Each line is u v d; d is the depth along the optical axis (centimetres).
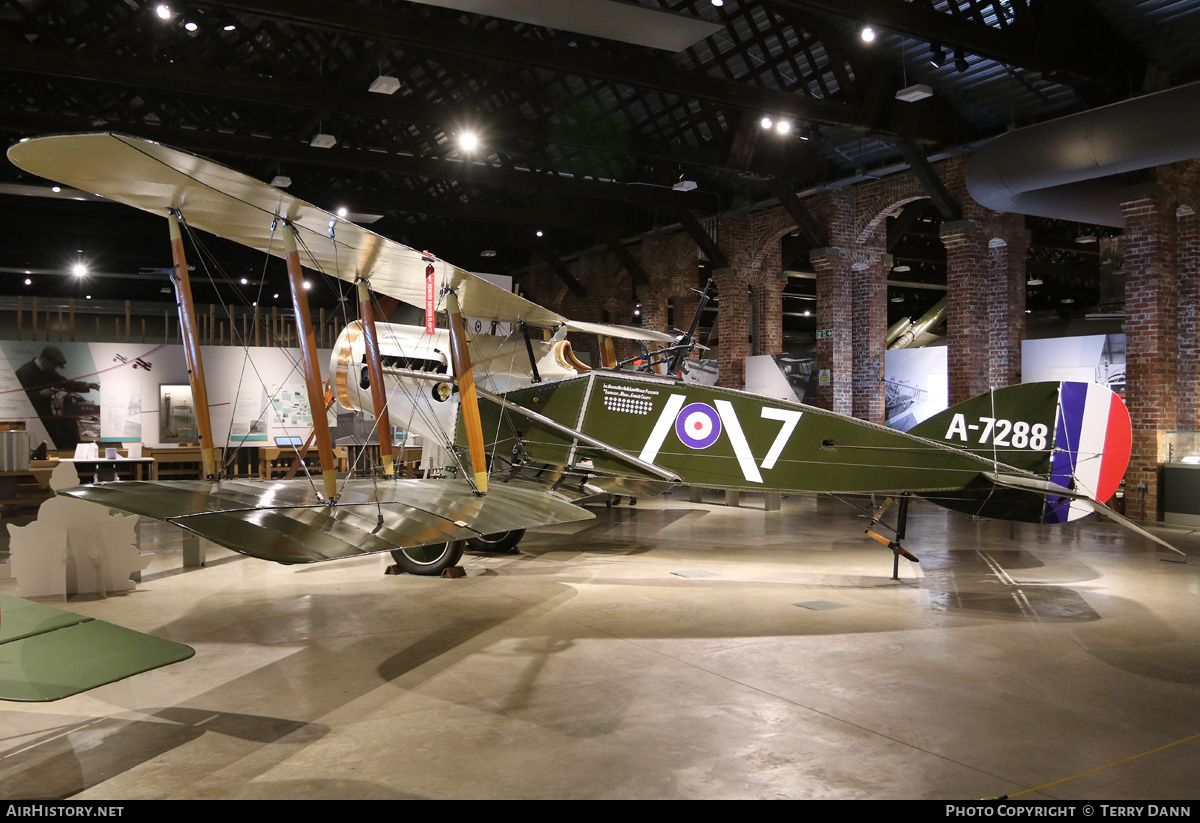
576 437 663
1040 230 1839
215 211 436
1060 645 482
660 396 670
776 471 634
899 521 673
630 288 1969
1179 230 1060
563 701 385
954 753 325
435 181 1722
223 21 933
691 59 1146
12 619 334
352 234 479
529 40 883
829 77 1184
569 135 1151
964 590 631
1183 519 977
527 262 2291
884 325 1422
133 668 280
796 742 336
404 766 312
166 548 841
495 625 527
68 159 359
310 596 613
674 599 602
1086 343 1159
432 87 1264
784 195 1338
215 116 1305
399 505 465
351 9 798
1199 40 967
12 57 833
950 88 1145
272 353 1473
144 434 1410
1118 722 359
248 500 401
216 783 297
